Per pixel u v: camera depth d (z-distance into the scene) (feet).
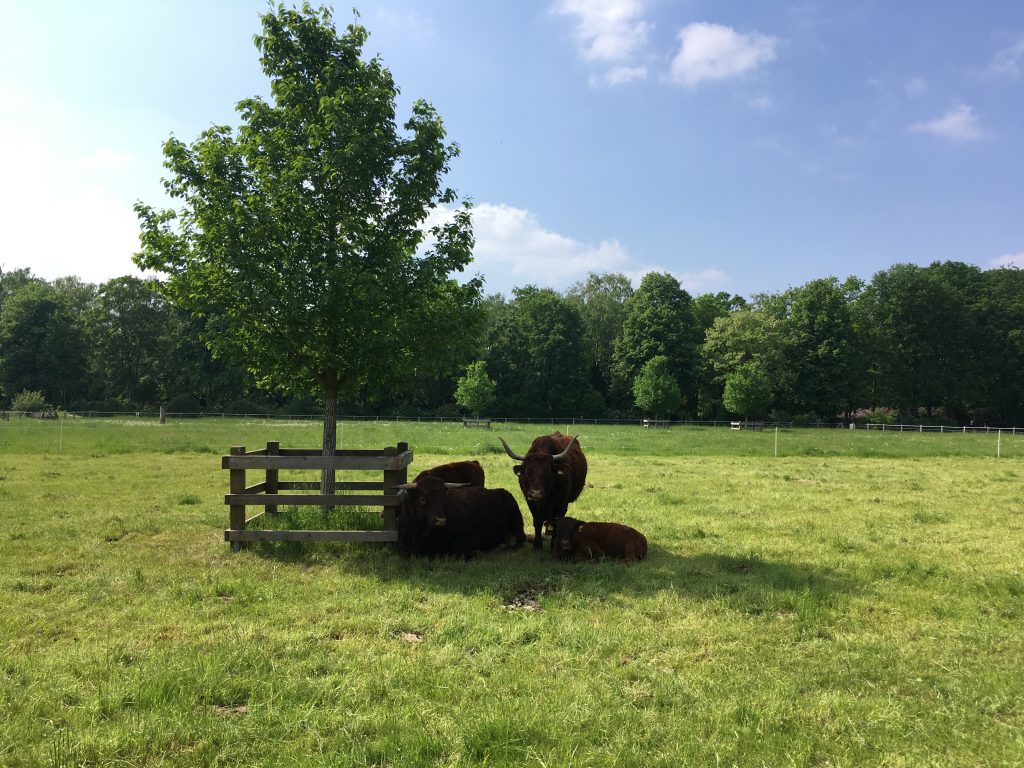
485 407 177.37
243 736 11.35
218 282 27.37
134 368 216.95
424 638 16.63
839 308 207.21
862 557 26.07
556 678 14.02
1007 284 223.30
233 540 25.75
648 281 223.51
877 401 222.07
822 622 18.03
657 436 128.36
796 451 87.61
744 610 19.13
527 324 227.40
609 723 11.92
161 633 16.61
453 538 25.71
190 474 50.88
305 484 33.99
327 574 22.66
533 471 27.09
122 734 11.21
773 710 12.51
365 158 27.73
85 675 13.74
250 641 15.89
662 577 22.68
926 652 15.98
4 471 51.11
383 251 28.50
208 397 213.66
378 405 214.69
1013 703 13.28
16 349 205.67
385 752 10.85
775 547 27.50
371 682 13.50
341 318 27.55
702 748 11.07
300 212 27.14
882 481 52.80
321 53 29.19
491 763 10.61
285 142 27.78
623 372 219.20
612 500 40.04
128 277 214.69
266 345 28.84
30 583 20.85
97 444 76.18
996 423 217.97
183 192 27.99
